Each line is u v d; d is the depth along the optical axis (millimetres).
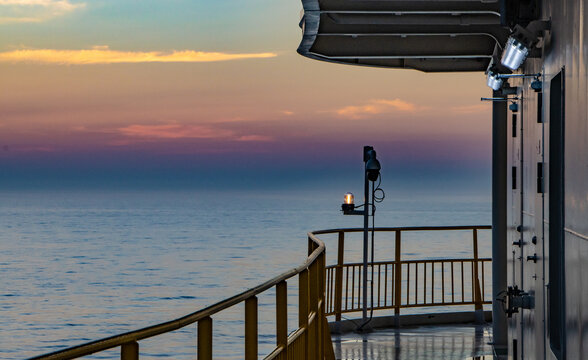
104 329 55094
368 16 9102
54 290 88500
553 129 6199
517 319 8266
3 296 82688
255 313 4820
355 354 9906
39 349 46344
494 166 10203
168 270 112500
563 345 5742
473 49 10289
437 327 11812
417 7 8680
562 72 5727
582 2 5043
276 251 155750
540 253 6664
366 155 11977
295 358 5730
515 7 6836
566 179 5613
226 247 171625
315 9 8664
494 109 10156
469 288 43156
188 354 22312
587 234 4867
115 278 102750
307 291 6207
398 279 11938
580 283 5090
